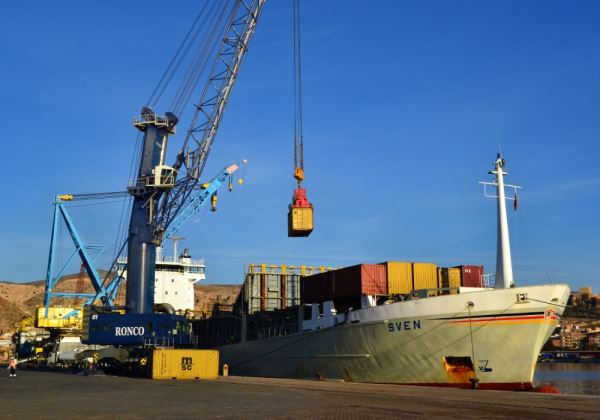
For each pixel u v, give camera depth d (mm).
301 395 29844
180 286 76875
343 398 27781
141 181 58031
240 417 20234
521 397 27562
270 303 62781
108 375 56688
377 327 38875
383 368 38844
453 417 19812
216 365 48875
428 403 25000
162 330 55312
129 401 27078
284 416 20453
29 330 100625
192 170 57812
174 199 58406
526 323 33312
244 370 56094
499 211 37906
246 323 59844
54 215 76688
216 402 26234
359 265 41031
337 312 46969
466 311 34875
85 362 63938
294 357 47406
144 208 58062
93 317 56031
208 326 69062
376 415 20531
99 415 21109
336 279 43312
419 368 37000
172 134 61094
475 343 34625
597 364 170875
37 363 92625
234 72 57125
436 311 35906
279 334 53469
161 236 58688
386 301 41531
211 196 67875
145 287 57062
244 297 62688
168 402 26391
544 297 33125
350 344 40938
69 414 21531
